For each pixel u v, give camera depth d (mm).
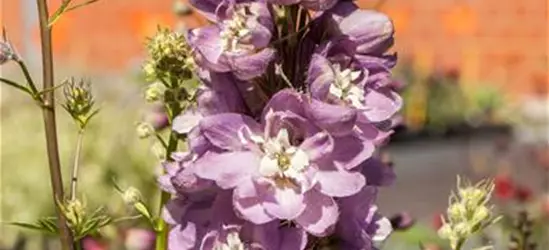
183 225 489
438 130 3932
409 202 2768
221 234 467
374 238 491
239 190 451
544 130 4250
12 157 1763
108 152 1693
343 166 458
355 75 471
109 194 1626
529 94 4586
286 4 474
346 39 477
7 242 1446
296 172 453
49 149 529
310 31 484
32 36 2748
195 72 551
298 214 449
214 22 479
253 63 463
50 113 528
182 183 470
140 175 1670
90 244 1019
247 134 459
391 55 483
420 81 3953
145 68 584
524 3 4711
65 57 3996
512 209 1461
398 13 4582
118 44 4070
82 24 4059
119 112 1862
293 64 481
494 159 2621
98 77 3109
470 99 4152
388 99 473
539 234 1529
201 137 468
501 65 4680
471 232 589
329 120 451
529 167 2707
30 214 1710
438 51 4617
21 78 2193
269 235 461
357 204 479
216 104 483
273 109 459
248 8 469
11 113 1977
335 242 481
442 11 4609
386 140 480
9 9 2818
